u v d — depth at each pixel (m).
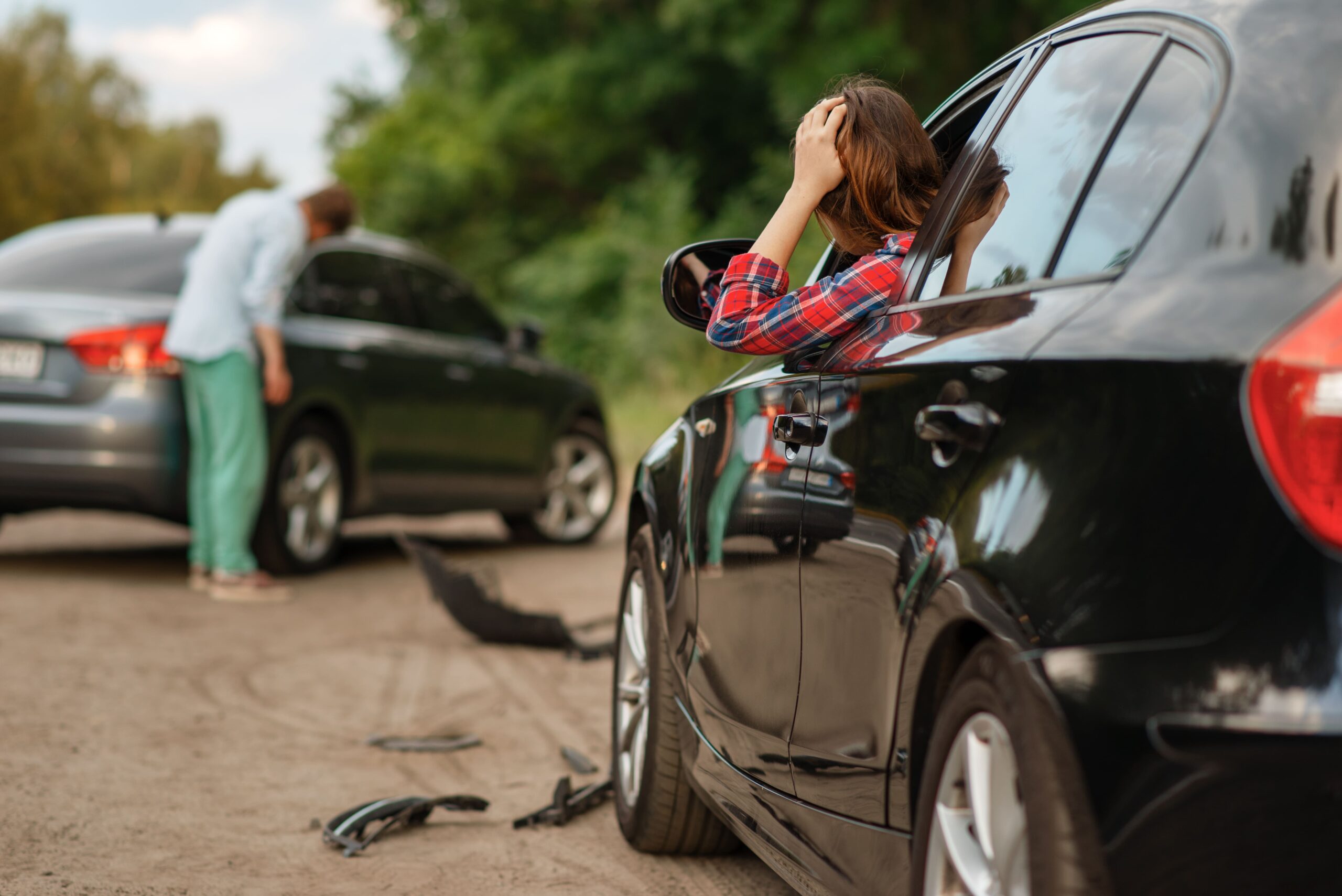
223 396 6.80
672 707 3.27
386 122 31.00
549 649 5.95
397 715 4.79
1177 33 1.99
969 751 1.77
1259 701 1.44
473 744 4.41
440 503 8.46
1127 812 1.50
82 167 52.50
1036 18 18.84
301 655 5.73
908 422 2.07
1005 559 1.72
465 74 28.28
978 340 1.98
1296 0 1.83
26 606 6.50
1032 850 1.60
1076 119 2.16
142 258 7.48
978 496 1.82
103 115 73.00
